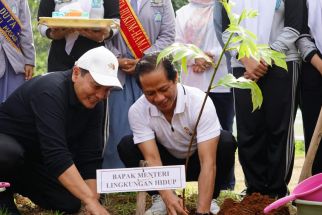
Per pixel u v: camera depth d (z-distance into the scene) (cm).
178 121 416
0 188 381
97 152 436
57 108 395
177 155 448
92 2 523
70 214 469
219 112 579
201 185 403
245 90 484
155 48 554
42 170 454
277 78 474
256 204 415
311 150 406
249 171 494
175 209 383
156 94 377
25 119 425
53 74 409
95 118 430
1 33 584
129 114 427
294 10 479
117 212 475
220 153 441
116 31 525
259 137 490
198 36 583
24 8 598
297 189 341
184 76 582
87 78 385
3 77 589
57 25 501
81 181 385
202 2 589
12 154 421
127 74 548
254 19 485
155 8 557
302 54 482
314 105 489
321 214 327
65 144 394
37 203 467
